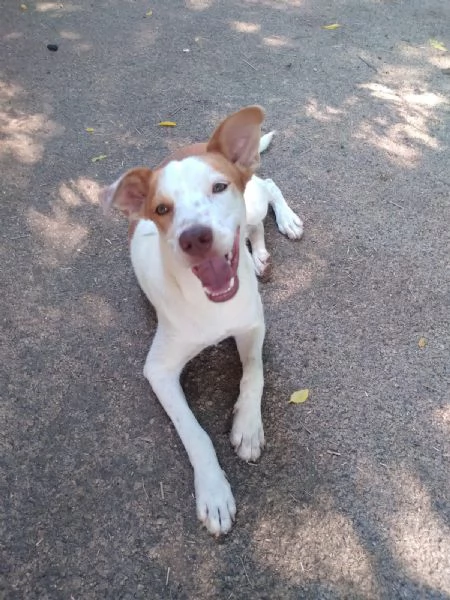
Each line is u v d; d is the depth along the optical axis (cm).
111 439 65
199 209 54
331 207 91
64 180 100
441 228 86
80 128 111
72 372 72
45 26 143
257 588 53
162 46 133
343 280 80
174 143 106
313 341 73
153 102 116
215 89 118
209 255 53
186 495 60
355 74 120
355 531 56
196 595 53
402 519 57
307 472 61
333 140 103
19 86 123
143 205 60
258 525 57
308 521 57
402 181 94
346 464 61
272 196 89
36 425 67
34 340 76
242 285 63
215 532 56
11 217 93
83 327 77
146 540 57
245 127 59
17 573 56
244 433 62
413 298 77
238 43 132
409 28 134
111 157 104
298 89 117
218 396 69
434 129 105
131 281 82
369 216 89
